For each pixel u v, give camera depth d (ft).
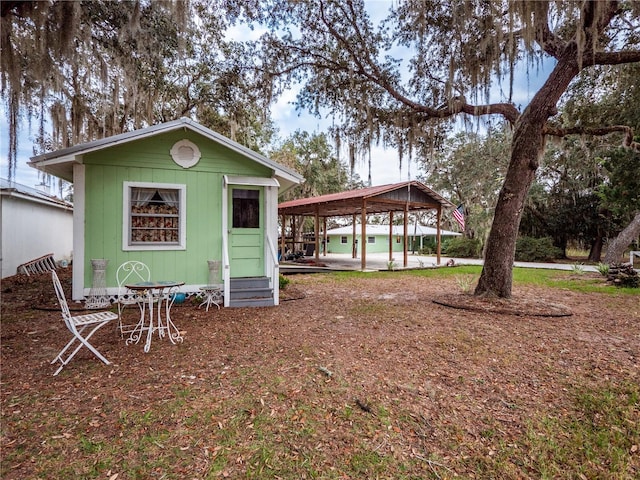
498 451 7.50
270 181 22.79
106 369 11.14
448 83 21.02
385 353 12.85
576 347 13.76
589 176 55.16
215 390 9.75
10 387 9.77
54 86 17.15
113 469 6.59
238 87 28.35
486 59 19.81
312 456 7.11
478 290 23.12
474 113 22.75
